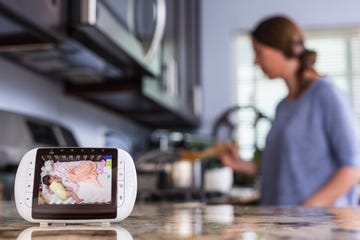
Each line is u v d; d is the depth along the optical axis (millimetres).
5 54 1426
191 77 2809
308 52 1479
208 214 788
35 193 579
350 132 1326
